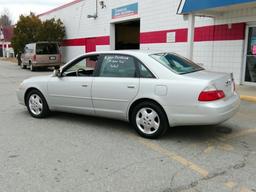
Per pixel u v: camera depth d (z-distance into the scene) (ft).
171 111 16.60
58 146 16.44
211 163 14.08
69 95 20.68
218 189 11.56
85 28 75.77
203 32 42.78
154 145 16.58
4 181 12.32
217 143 16.96
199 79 16.12
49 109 22.38
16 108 26.78
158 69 17.22
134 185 11.91
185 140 17.43
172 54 19.70
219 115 15.66
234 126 20.42
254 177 12.59
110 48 66.80
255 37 36.70
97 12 69.56
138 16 55.72
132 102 17.84
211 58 42.09
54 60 71.51
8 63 107.65
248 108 26.53
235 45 38.63
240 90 34.58
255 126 20.45
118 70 18.67
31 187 11.80
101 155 15.10
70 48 84.58
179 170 13.29
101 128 19.98
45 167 13.65
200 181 12.24
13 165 13.88
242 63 38.29
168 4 47.96
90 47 74.49
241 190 11.48
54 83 21.39
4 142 17.13
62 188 11.70
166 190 11.51
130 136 18.22
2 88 40.86
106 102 18.95
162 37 50.08
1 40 178.09
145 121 17.61
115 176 12.71
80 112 20.67
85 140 17.48
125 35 69.31
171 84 16.47
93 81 19.35
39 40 83.35
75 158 14.70
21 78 54.44
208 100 15.70
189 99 15.97
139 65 17.85
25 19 86.33
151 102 17.26
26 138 17.89
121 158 14.70
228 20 38.86
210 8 33.83
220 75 17.49
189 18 37.35
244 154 15.24
